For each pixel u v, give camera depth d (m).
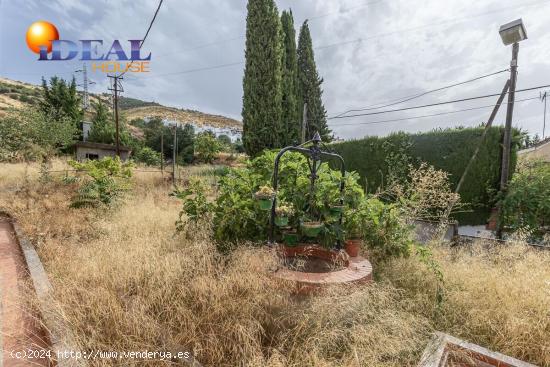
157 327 1.81
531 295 2.31
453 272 2.84
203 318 1.91
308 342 1.74
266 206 2.45
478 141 5.10
